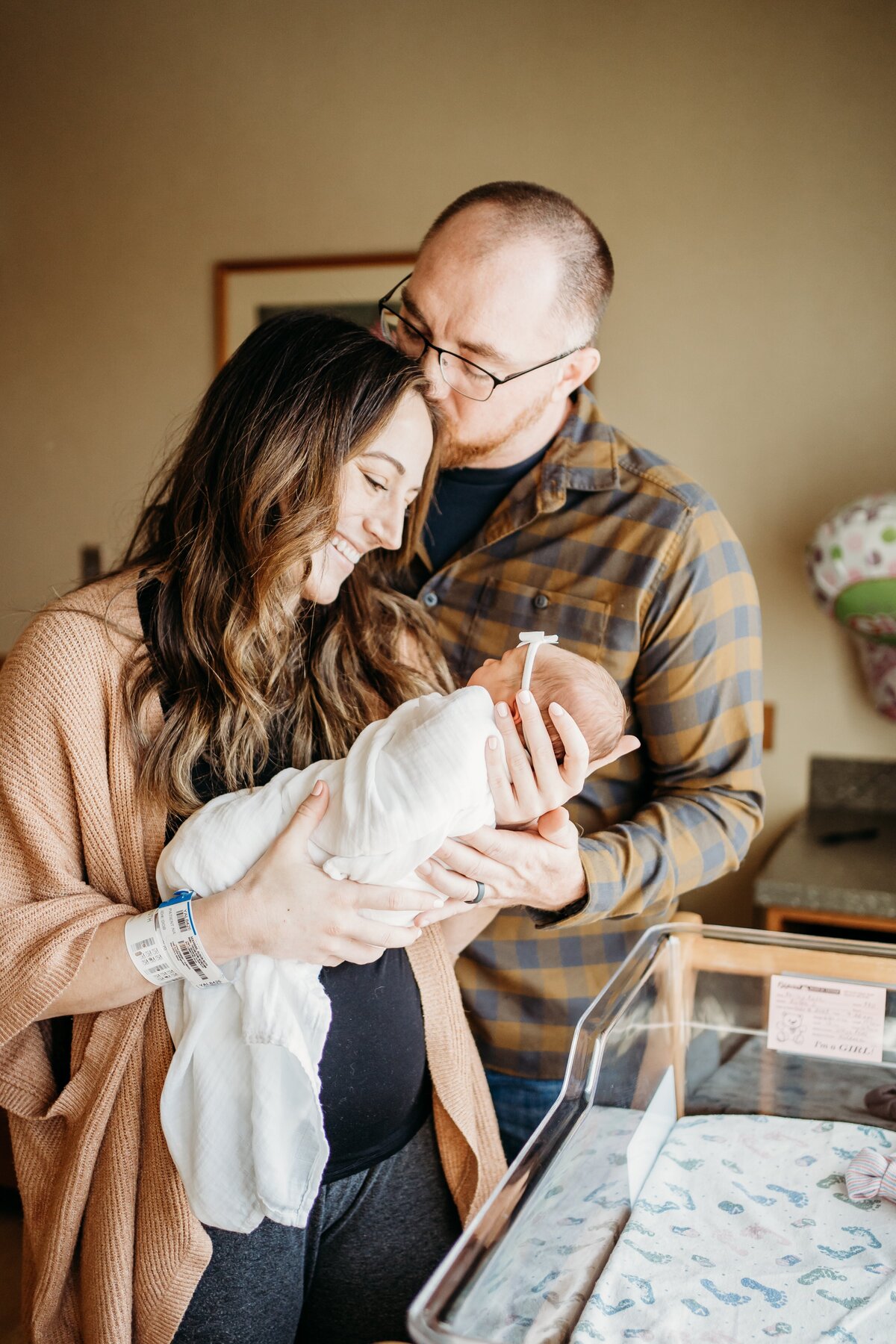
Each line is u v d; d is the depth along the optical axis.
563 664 1.23
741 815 1.52
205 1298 1.12
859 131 2.62
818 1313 0.91
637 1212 1.06
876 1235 1.02
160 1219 1.10
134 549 1.40
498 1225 0.82
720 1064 1.25
